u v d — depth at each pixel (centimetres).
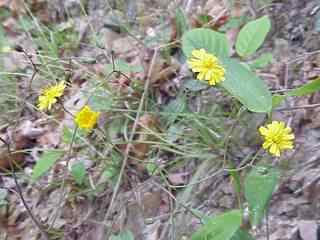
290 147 20
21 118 35
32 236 29
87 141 31
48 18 44
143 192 29
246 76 22
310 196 26
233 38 34
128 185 29
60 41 40
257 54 34
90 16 42
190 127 30
